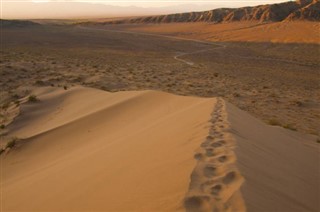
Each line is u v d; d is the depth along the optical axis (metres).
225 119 9.02
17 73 31.30
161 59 57.34
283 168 6.92
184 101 14.31
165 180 5.40
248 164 6.04
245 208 4.33
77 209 5.72
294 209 5.22
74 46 81.94
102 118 15.61
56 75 31.12
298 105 22.02
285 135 10.75
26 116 19.55
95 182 6.80
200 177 5.19
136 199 5.09
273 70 49.53
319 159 9.02
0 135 17.20
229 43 98.25
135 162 7.08
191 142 7.10
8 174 12.24
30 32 123.19
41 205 6.79
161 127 9.95
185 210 4.26
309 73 48.66
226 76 35.53
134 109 15.74
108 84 27.36
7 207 7.59
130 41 103.44
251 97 23.73
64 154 12.21
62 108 20.08
